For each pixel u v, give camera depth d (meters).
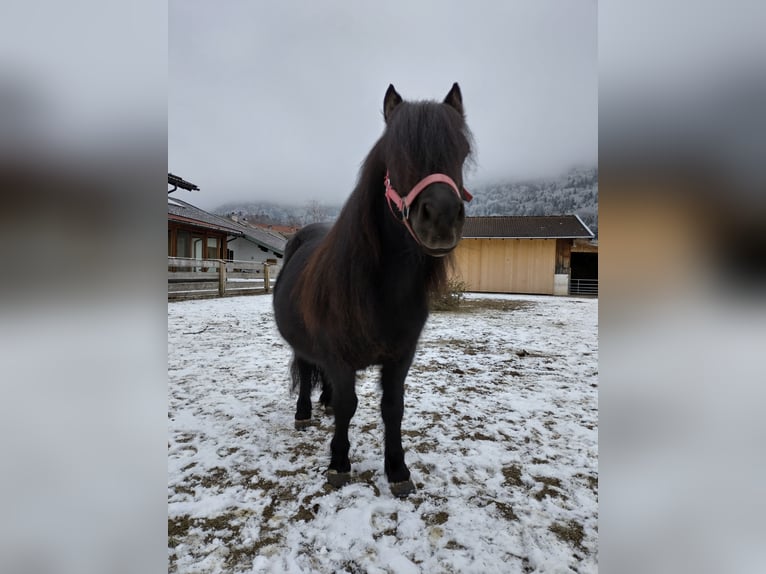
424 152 1.25
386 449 1.89
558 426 2.56
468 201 1.50
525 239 16.41
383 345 1.67
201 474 1.98
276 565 1.41
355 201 1.62
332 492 1.83
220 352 4.52
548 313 8.80
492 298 13.54
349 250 1.61
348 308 1.62
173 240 12.52
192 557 1.44
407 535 1.56
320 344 1.82
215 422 2.60
